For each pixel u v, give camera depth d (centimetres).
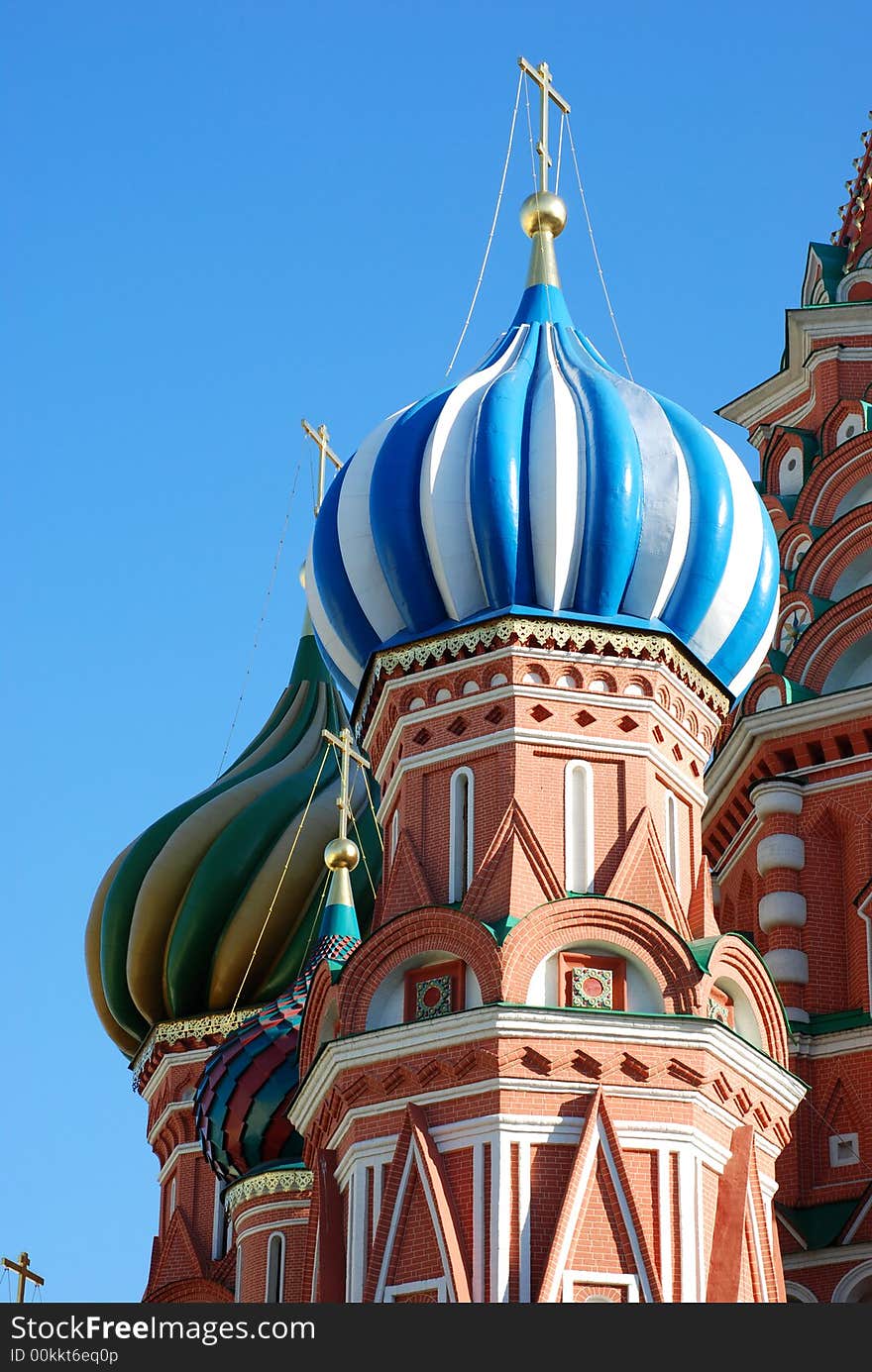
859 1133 6006
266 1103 6344
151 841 7625
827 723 6431
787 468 7138
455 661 5481
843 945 6284
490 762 5388
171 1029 7412
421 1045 5069
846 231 7475
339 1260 5041
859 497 6912
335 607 5656
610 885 5256
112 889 7606
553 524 5441
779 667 6619
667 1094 5009
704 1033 5059
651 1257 4859
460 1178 4941
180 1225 7181
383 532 5547
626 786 5378
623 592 5500
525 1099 4959
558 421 5531
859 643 6600
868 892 6231
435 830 5394
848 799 6388
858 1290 5791
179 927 7419
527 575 5472
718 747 6700
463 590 5506
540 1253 4847
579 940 5147
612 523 5462
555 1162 4928
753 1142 5125
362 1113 5094
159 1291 7056
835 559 6781
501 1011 4991
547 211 6138
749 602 5603
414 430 5650
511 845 5247
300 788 7606
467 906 5203
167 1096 7375
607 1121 4956
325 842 7438
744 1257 4978
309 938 7338
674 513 5506
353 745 7569
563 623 5450
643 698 5450
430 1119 5019
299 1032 5903
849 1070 6075
